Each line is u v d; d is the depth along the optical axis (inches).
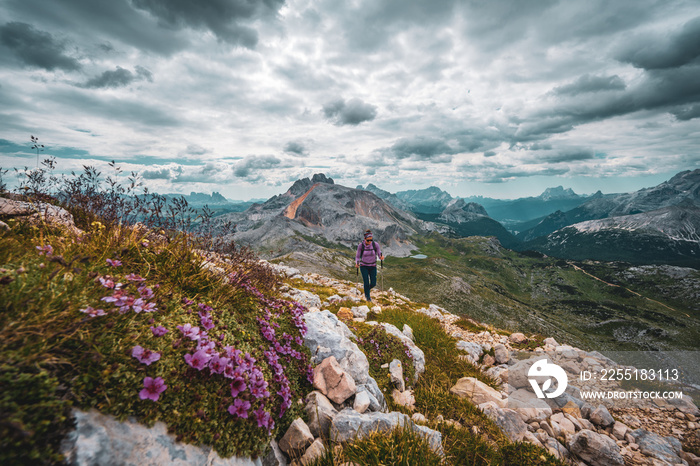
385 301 560.7
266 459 116.0
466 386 238.7
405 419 145.6
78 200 193.9
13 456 53.2
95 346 77.2
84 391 71.5
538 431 204.2
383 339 263.9
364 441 129.5
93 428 67.2
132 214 156.0
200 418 85.6
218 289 148.3
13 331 66.1
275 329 167.3
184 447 82.0
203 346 99.1
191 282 137.6
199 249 164.6
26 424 57.6
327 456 123.5
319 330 203.3
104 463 64.1
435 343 332.2
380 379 222.4
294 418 137.1
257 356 128.8
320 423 141.7
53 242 124.4
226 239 185.9
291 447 123.9
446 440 161.9
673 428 214.1
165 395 84.8
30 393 61.6
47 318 74.0
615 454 175.2
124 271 123.3
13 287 78.8
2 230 141.3
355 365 194.7
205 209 173.2
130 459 69.1
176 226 159.0
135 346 82.7
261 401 111.0
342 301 454.3
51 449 58.6
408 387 233.8
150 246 146.9
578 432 197.2
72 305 80.7
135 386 78.9
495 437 179.5
